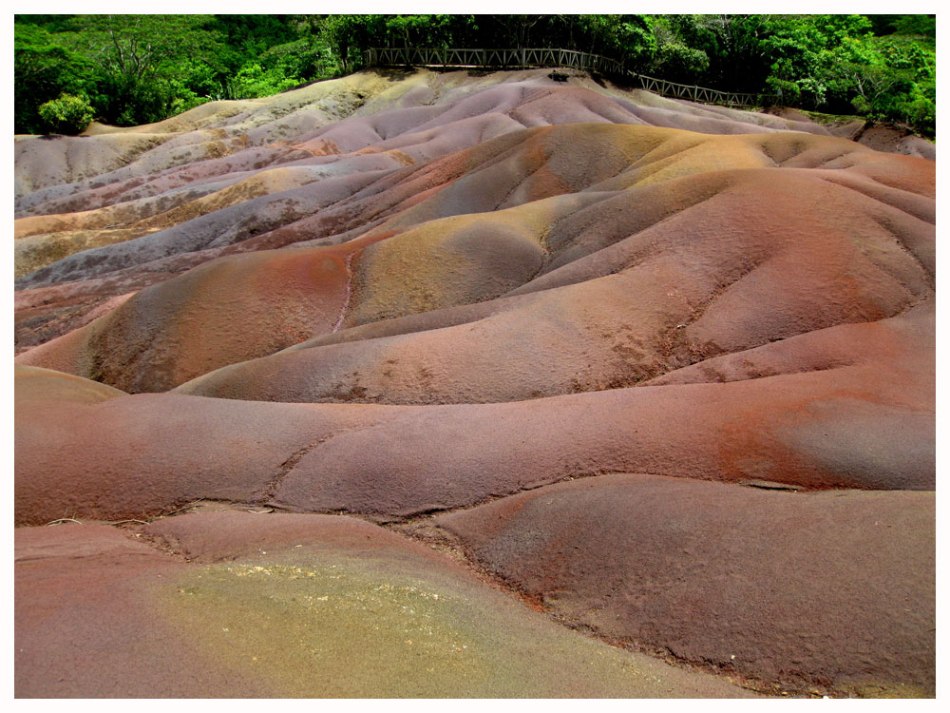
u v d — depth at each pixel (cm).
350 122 6112
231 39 10131
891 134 6225
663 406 1291
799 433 1175
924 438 1154
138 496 1226
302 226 3522
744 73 7256
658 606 863
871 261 1836
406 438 1303
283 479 1261
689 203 2211
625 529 977
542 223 2564
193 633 631
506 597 946
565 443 1233
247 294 2261
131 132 7081
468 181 3206
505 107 5709
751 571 856
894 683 711
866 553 836
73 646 594
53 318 2812
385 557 945
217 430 1337
